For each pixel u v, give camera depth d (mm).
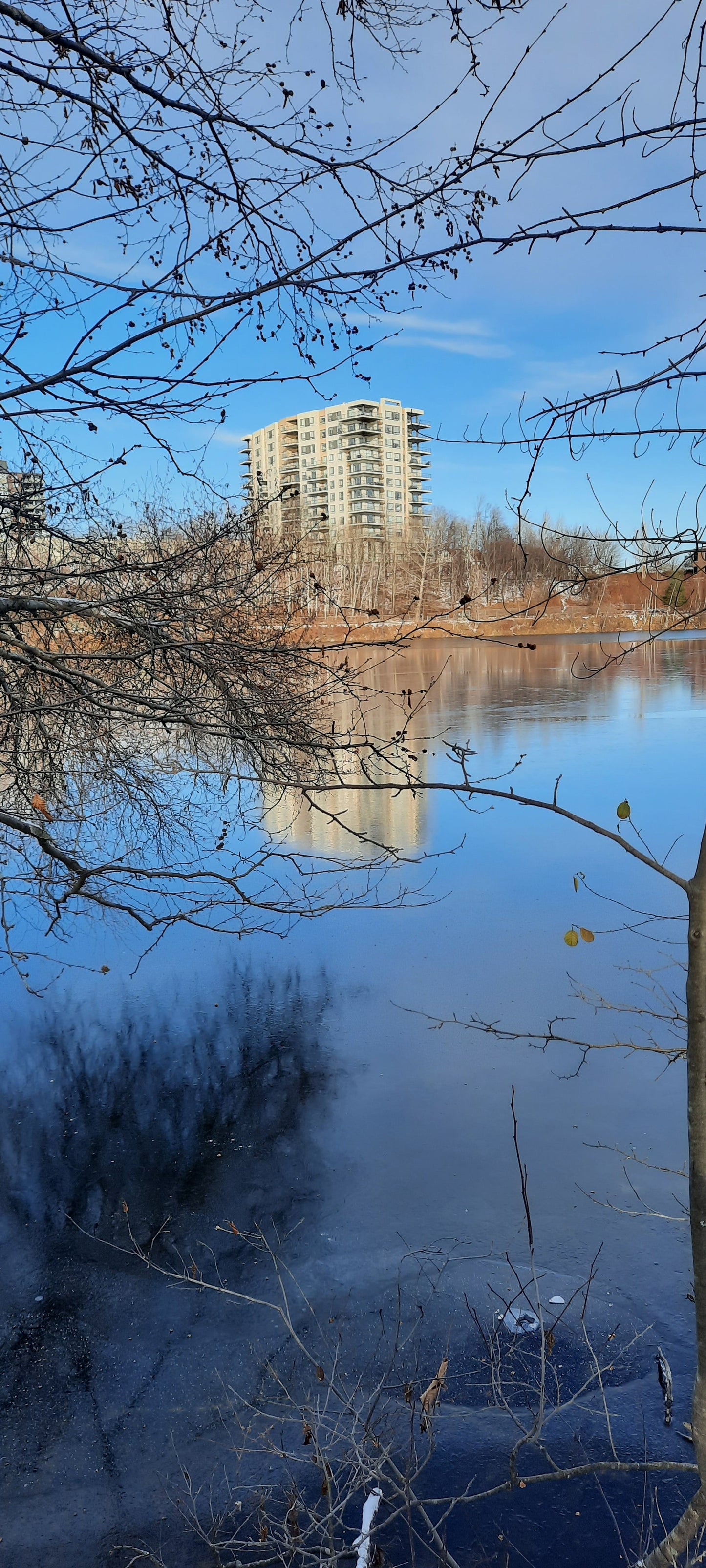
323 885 10406
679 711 22984
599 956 8312
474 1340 4254
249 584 4801
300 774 4871
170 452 3402
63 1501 3627
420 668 39969
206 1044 7070
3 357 2631
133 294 2479
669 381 2008
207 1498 3623
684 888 1722
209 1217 5176
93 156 2742
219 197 2926
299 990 7875
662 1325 4289
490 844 11820
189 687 4770
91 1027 7375
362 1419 3877
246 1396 4062
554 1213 5051
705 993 1684
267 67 2852
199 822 10703
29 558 4457
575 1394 3949
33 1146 5852
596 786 14430
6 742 5453
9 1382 4172
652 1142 5656
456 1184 5316
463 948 8609
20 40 2605
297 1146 5723
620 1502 3494
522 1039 6914
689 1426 3785
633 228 1964
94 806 9281
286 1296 4559
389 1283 4621
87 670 5176
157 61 2834
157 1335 4402
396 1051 6844
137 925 9523
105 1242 5008
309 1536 3439
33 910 9922
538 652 47844
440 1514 3488
